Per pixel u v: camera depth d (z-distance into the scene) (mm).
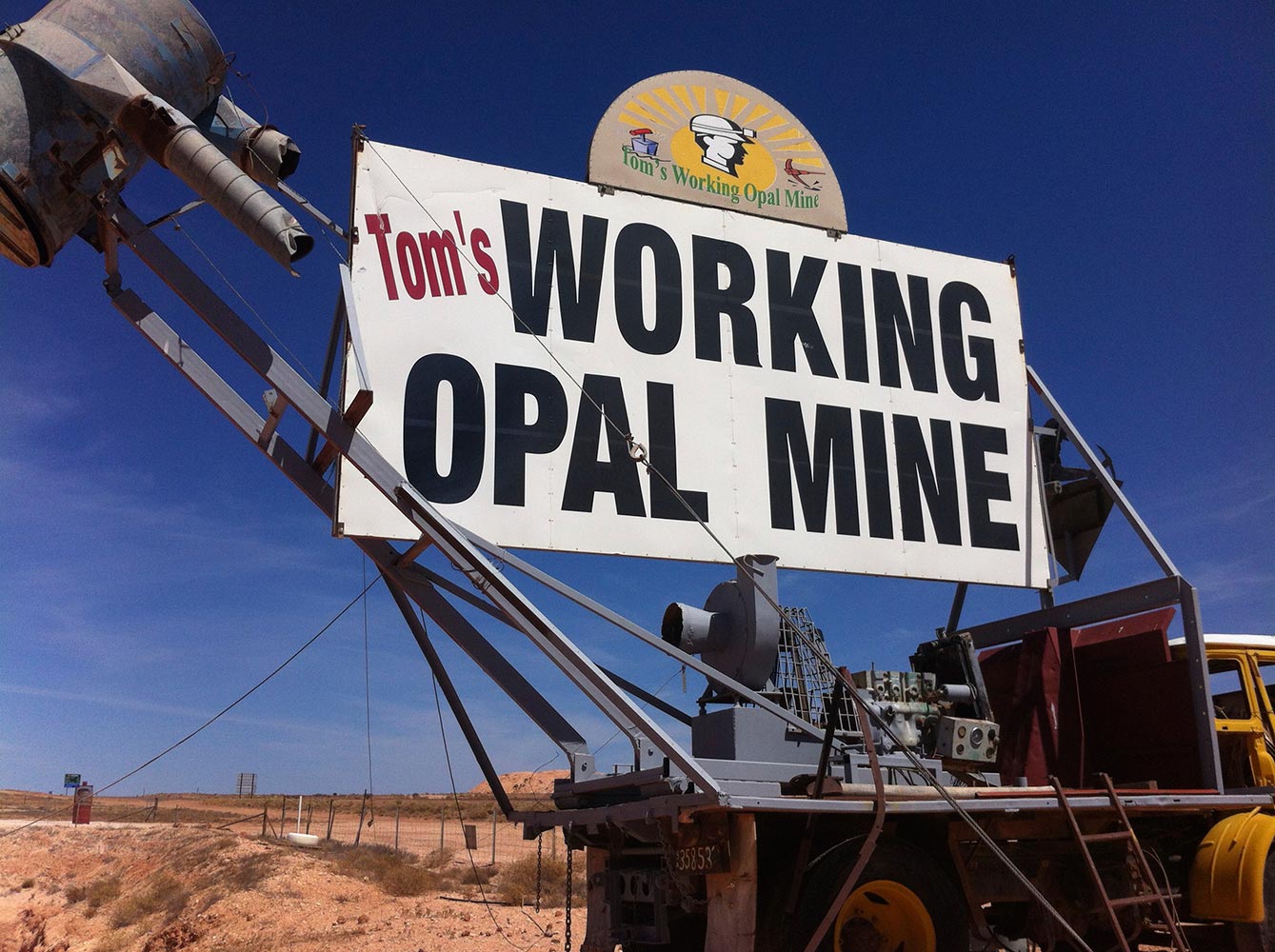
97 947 19219
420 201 8797
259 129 8031
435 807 62188
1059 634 9570
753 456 9312
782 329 9773
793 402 9609
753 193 10125
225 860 22297
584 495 8625
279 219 6859
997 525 10086
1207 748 8312
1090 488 10555
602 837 7203
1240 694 9383
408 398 8320
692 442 9133
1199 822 8273
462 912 16656
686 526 8867
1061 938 7324
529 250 9062
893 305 10305
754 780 6492
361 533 7809
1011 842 7301
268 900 18250
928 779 6145
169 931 17953
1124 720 9055
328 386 8391
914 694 7637
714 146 10086
